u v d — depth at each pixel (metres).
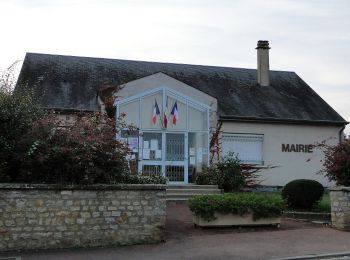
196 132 19.66
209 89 24.08
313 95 25.84
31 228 10.52
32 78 22.17
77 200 10.91
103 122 12.20
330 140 23.52
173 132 19.33
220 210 12.59
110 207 11.11
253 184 21.66
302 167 22.89
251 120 22.17
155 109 19.22
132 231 11.18
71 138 11.34
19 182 11.02
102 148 11.53
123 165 12.02
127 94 19.92
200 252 10.20
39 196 10.65
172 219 13.83
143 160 18.81
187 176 19.28
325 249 10.50
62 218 10.74
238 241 11.30
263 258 9.65
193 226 12.92
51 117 11.93
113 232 11.05
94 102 21.11
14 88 12.07
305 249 10.48
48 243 10.59
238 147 22.16
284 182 22.48
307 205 15.18
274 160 22.55
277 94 25.12
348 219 13.08
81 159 11.05
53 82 22.14
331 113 24.19
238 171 19.61
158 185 11.44
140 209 11.30
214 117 21.39
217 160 20.89
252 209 12.83
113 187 11.15
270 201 13.02
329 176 14.71
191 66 26.27
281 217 14.30
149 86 20.30
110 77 23.47
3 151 11.03
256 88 25.30
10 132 11.24
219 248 10.55
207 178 18.89
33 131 11.17
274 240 11.44
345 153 14.17
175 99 19.52
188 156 19.47
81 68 23.80
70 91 21.70
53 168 11.17
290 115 23.16
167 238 11.66
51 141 11.27
